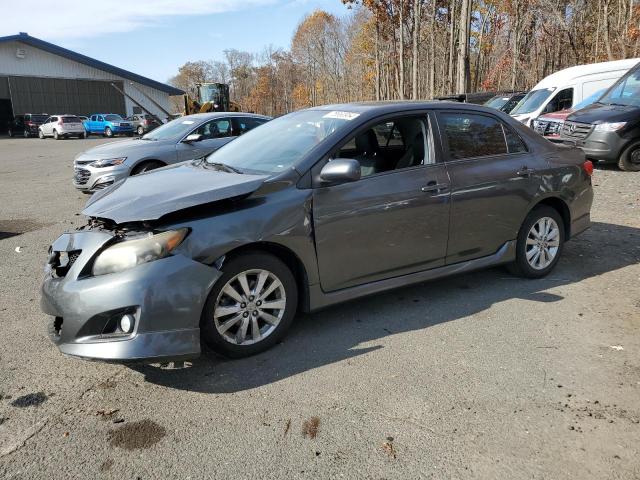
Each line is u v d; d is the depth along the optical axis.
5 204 10.06
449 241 4.43
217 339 3.49
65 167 17.08
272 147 4.32
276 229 3.59
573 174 5.13
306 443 2.79
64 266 3.41
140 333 3.13
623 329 4.04
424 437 2.82
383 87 55.22
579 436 2.81
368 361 3.62
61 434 2.90
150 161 9.23
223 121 10.18
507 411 3.04
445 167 4.36
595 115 11.48
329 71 81.19
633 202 8.27
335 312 4.43
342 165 3.66
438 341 3.89
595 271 5.32
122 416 3.06
